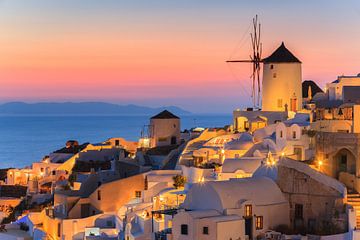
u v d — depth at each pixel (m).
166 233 85.44
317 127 100.19
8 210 134.75
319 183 85.12
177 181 106.12
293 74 127.38
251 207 83.56
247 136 115.88
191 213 81.19
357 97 117.31
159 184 107.75
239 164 98.75
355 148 88.69
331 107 109.62
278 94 127.81
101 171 122.62
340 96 122.81
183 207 87.38
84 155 145.38
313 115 105.50
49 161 155.12
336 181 84.56
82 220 109.25
